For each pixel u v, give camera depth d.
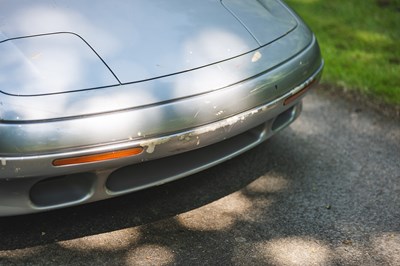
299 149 3.18
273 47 2.64
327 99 3.79
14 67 2.19
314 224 2.55
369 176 2.92
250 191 2.80
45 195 2.24
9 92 2.12
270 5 2.96
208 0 2.76
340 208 2.66
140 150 2.20
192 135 2.29
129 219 2.57
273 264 2.30
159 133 2.21
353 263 2.31
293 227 2.53
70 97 2.14
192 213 2.63
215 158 2.53
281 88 2.56
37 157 2.08
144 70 2.29
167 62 2.35
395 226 2.53
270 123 2.67
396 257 2.34
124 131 2.15
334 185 2.84
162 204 2.69
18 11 2.42
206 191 2.79
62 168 2.13
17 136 2.06
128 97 2.19
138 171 2.36
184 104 2.26
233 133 2.43
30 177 2.13
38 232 2.47
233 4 2.81
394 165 3.02
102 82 2.21
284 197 2.75
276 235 2.47
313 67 2.79
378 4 5.40
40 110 2.10
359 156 3.11
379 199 2.72
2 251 2.35
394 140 3.27
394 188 2.81
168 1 2.67
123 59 2.30
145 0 2.63
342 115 3.57
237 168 2.99
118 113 2.15
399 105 3.63
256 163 3.04
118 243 2.42
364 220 2.57
